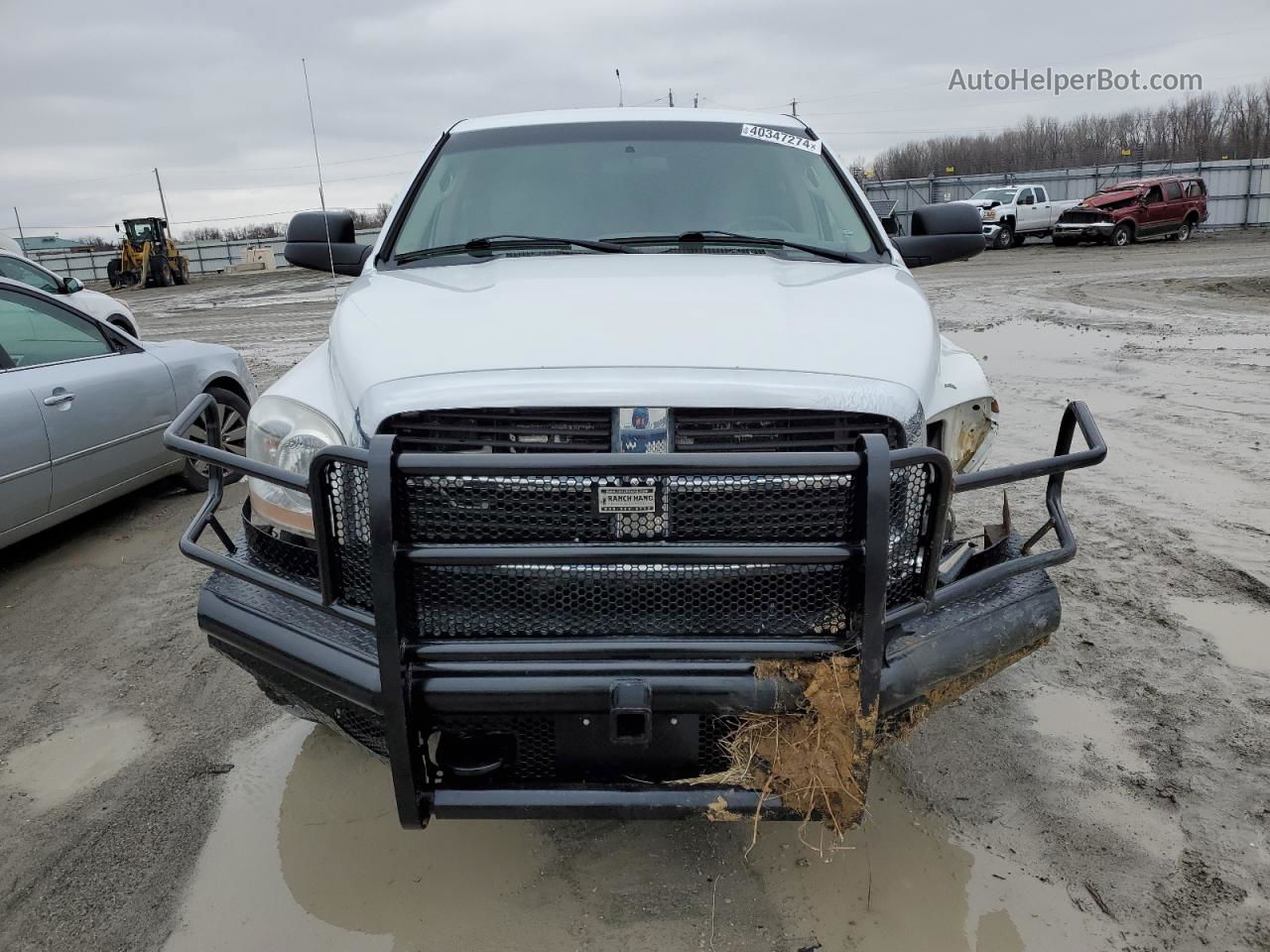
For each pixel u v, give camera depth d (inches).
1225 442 252.7
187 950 90.4
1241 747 117.5
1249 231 1368.1
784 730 79.3
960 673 85.7
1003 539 99.6
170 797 113.9
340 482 83.2
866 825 105.1
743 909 93.2
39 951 90.7
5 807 112.7
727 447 83.7
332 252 149.9
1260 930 88.9
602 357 85.9
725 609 79.7
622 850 102.5
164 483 247.1
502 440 83.9
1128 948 87.6
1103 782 111.6
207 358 234.7
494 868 100.3
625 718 77.5
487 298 102.4
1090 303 585.0
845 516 78.5
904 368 88.4
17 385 178.1
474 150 146.8
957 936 89.3
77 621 164.9
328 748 123.3
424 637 79.8
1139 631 148.3
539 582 79.4
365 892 97.1
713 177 138.7
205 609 91.6
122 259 1456.7
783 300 100.3
